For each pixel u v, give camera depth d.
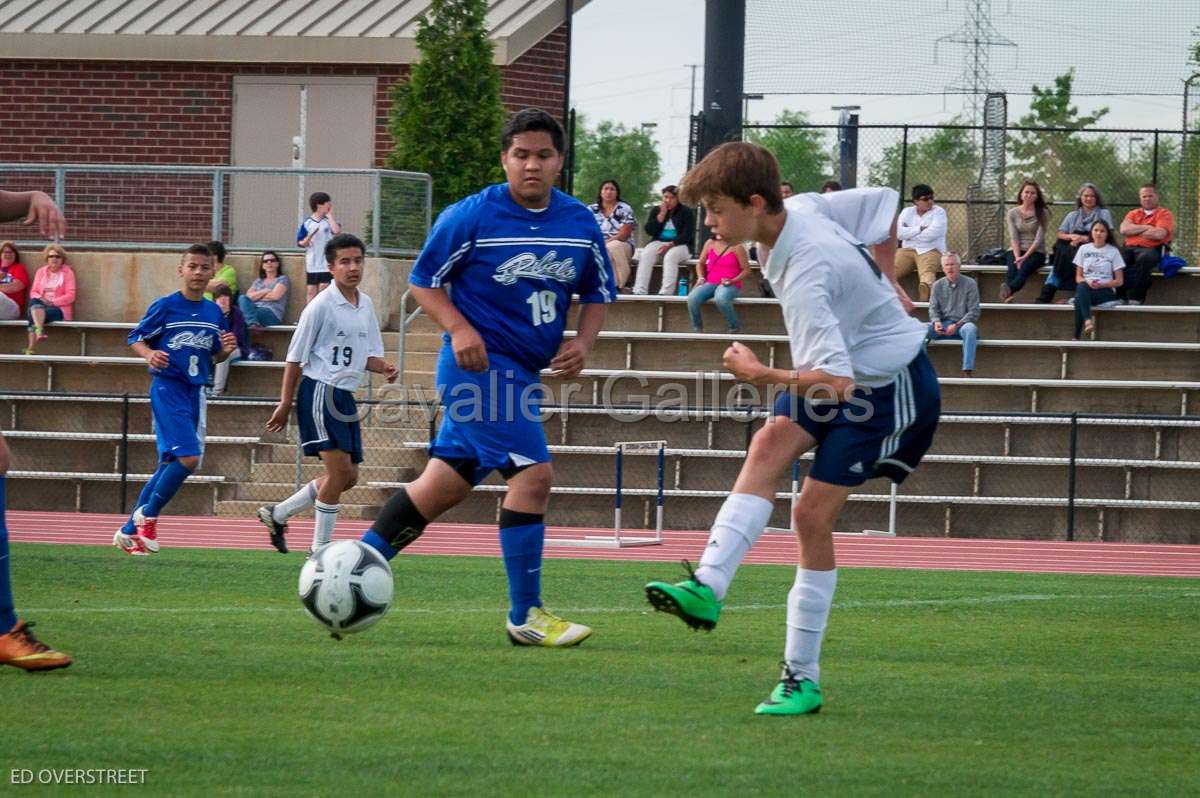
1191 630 24.14
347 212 62.34
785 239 15.13
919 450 16.30
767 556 40.34
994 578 34.75
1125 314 59.75
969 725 15.20
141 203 63.84
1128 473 52.03
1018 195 66.31
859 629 23.59
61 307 61.94
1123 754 13.88
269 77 74.25
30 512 53.75
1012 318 60.31
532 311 20.41
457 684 17.14
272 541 35.34
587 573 33.53
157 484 35.97
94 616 23.62
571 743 13.88
